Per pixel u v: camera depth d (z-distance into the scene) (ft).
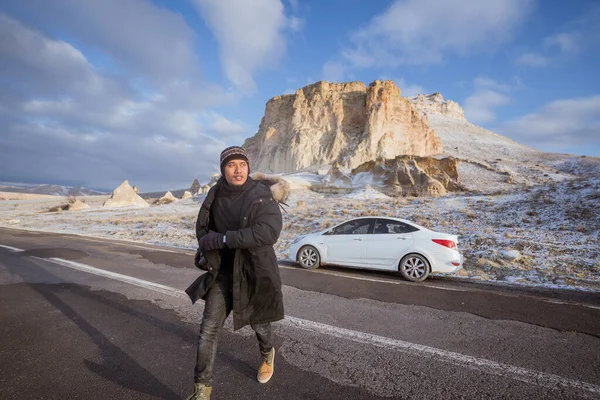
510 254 31.30
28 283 21.61
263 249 7.97
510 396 8.82
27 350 11.43
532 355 11.41
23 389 8.92
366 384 9.29
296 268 28.40
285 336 12.87
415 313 16.06
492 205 63.98
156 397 8.57
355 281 23.38
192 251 38.06
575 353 11.64
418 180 139.54
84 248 39.73
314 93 321.73
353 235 27.48
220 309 7.94
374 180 155.94
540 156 277.23
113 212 126.93
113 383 9.25
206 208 8.23
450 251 24.26
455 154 297.12
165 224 78.74
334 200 112.47
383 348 11.84
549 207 55.16
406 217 58.85
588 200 55.21
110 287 20.53
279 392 8.76
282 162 294.66
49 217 113.50
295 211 78.89
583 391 9.14
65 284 21.34
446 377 9.79
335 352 11.44
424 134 306.55
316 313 15.87
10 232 63.31
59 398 8.49
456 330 13.78
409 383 9.39
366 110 294.46
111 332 13.12
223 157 7.89
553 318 15.47
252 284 8.00
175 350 11.44
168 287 20.54
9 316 15.05
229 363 10.38
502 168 206.49
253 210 7.73
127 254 34.96
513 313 16.20
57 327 13.65
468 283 24.38
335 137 284.82
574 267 28.55
